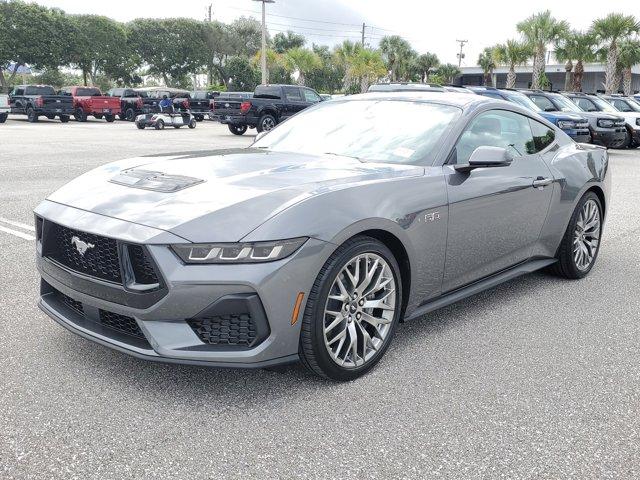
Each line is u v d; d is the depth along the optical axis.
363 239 3.10
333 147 3.99
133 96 33.41
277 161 3.62
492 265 4.16
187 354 2.75
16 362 3.26
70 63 55.69
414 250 3.39
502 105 4.39
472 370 3.34
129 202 3.00
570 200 4.78
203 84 76.12
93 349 3.45
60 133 21.75
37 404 2.83
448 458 2.50
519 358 3.52
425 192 3.44
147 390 2.99
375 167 3.52
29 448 2.48
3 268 5.02
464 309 4.36
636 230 7.18
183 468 2.38
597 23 35.97
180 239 2.70
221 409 2.84
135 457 2.45
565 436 2.70
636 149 20.11
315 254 2.85
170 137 20.64
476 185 3.80
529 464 2.48
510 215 4.15
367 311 3.23
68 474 2.32
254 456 2.48
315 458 2.48
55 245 3.20
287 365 3.02
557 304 4.50
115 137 20.06
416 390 3.08
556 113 15.40
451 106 4.14
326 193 3.00
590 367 3.42
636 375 3.34
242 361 2.78
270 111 22.59
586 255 5.20
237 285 2.71
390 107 4.28
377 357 3.29
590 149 5.23
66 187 3.45
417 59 53.66
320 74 64.06
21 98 29.88
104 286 2.88
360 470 2.41
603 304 4.52
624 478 2.40
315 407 2.88
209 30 67.31
